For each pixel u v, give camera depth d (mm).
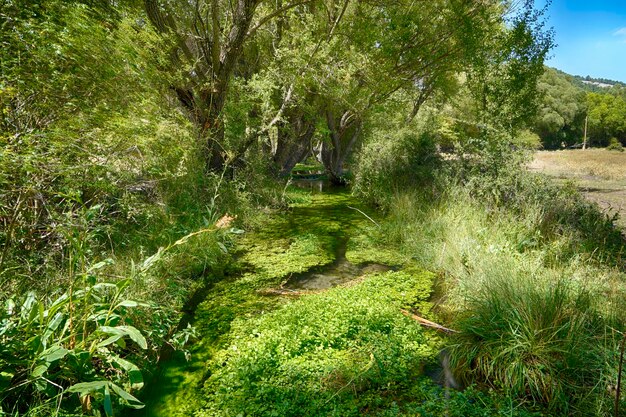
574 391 3311
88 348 3184
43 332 2750
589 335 3686
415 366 3855
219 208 8578
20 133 3447
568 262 5824
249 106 11430
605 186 16781
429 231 7898
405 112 17031
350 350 4031
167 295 5105
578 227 6789
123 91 4973
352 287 5660
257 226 9492
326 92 12289
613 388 3201
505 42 11938
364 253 7578
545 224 6945
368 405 3311
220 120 10164
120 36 5199
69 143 3773
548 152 45625
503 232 6762
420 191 10562
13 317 2959
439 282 6094
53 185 3916
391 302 5219
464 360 3906
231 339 4363
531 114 12398
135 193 6172
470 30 11008
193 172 8055
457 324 4406
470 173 9297
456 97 19172
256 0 9352
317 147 24125
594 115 70688
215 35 9453
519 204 7684
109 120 4367
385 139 13562
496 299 4168
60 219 3900
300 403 3281
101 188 4453
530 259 5770
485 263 5434
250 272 6555
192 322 4809
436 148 12180
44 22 3764
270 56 13516
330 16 12023
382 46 11117
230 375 3621
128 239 5492
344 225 9922
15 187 3459
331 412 3176
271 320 4598
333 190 16938
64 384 2973
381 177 12422
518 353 3592
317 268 6812
